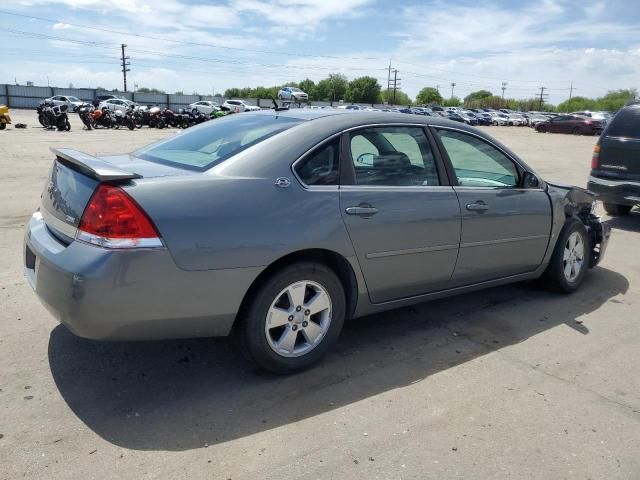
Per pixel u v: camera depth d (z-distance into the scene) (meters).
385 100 117.69
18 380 3.24
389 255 3.64
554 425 2.99
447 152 4.07
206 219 2.93
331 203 3.35
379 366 3.60
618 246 7.15
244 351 3.27
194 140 3.81
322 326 3.49
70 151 3.33
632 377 3.56
